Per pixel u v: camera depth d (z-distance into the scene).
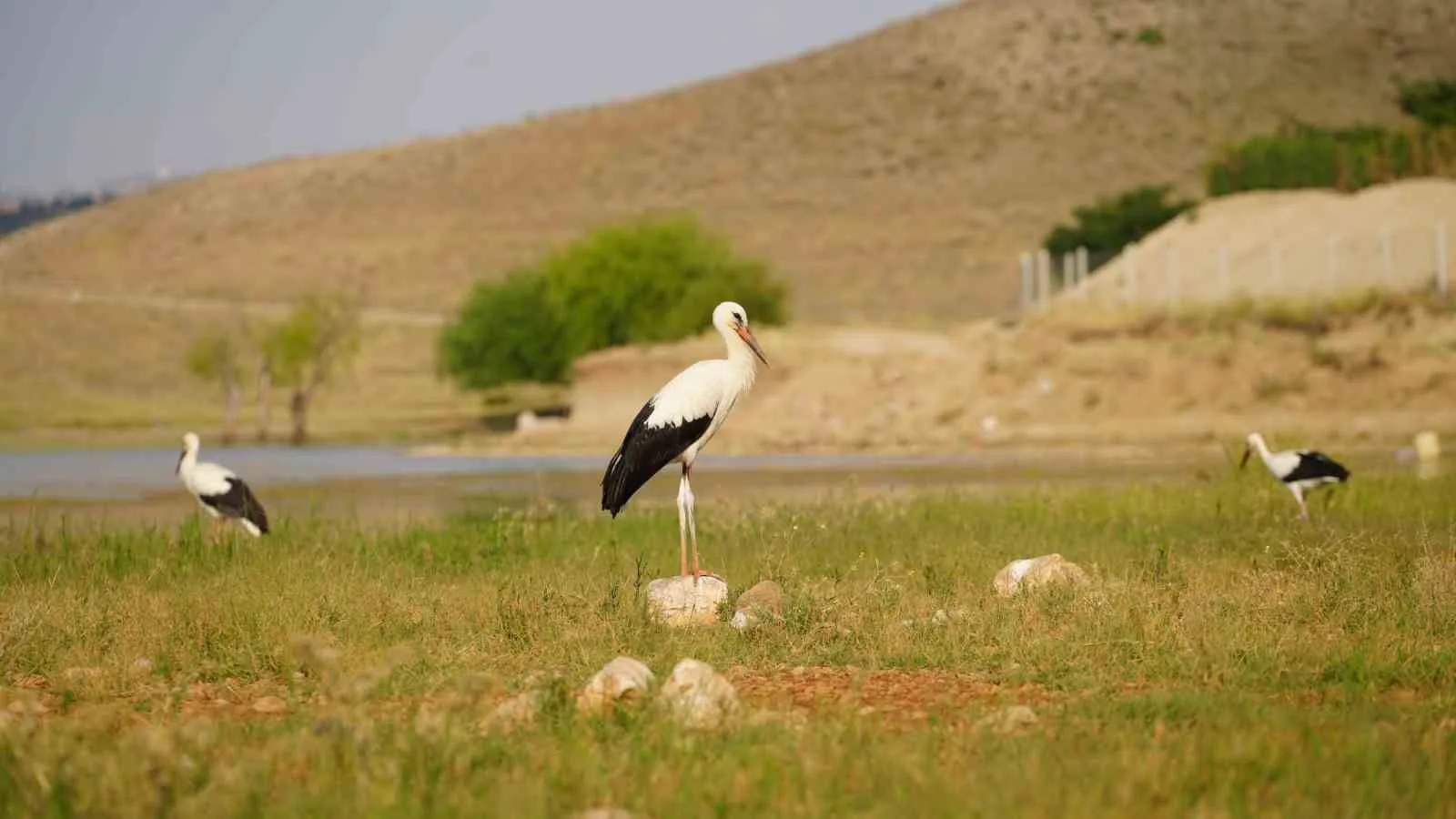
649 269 63.34
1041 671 9.37
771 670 9.70
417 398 79.88
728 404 12.90
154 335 93.62
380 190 132.25
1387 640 9.66
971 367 45.44
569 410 72.50
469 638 10.55
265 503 27.55
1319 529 16.53
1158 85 127.38
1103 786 6.46
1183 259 57.22
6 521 24.28
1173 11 137.50
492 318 72.56
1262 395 42.03
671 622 11.18
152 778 6.57
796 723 7.95
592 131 135.62
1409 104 107.06
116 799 6.48
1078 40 134.12
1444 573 11.48
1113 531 17.11
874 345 50.28
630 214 118.81
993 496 23.56
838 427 43.31
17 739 7.30
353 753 6.98
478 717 8.20
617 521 18.89
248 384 83.56
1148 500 20.34
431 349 91.31
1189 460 34.00
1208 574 12.51
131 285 117.69
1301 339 44.53
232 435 61.59
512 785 6.57
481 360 72.50
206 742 7.41
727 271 63.91
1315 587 11.44
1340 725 7.55
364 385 83.00
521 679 9.29
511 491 30.22
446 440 57.03
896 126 126.12
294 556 14.57
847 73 136.00
